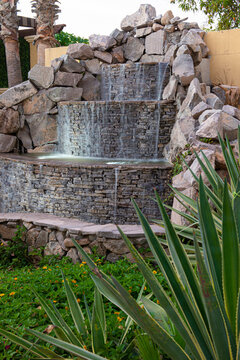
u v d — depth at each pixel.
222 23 14.27
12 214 6.23
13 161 8.40
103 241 4.82
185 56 8.48
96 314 2.06
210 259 1.54
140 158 8.59
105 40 10.75
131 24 11.10
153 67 9.66
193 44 8.88
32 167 7.57
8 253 5.62
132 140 8.65
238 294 1.37
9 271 5.13
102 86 10.73
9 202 8.71
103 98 10.73
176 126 7.30
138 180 6.50
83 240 4.96
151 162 7.76
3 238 5.95
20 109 10.26
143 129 8.52
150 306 2.26
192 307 1.47
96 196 6.74
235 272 1.44
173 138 7.42
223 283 1.46
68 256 5.10
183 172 5.26
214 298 1.32
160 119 8.36
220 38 9.62
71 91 10.02
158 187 6.46
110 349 2.13
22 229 5.70
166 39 10.45
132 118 8.59
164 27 10.48
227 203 1.44
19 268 5.50
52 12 14.21
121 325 2.52
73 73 10.23
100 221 6.75
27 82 10.24
